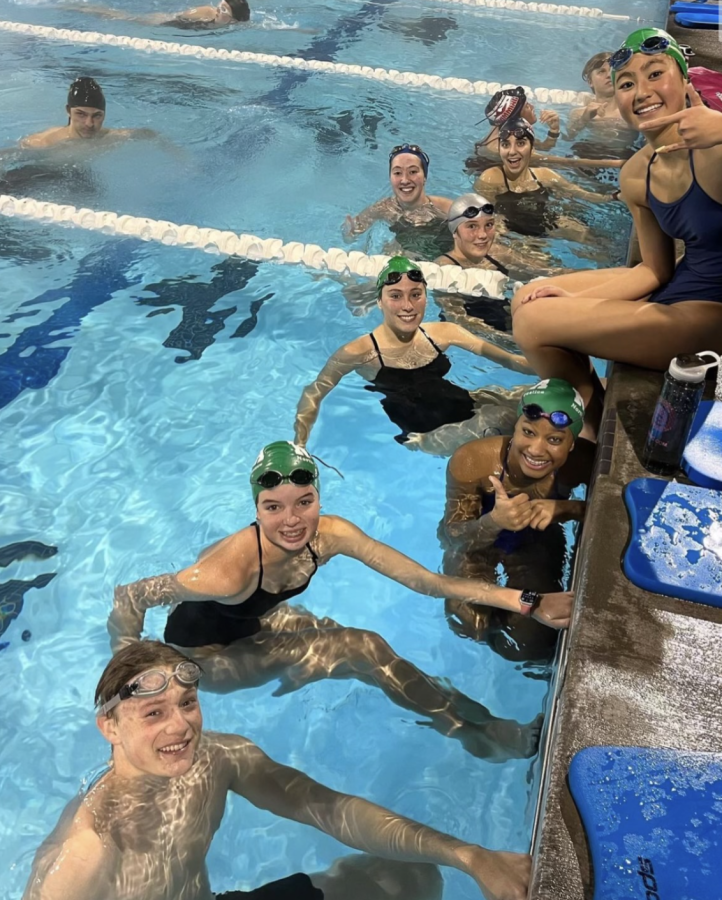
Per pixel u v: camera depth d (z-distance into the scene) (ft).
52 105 14.94
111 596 6.04
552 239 10.40
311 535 5.60
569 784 3.53
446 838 4.34
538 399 5.97
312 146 13.47
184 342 8.78
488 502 6.49
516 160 11.21
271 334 8.92
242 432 7.61
